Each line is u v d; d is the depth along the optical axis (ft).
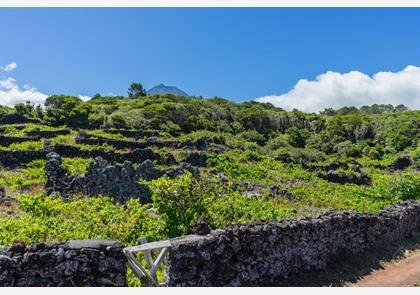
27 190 74.28
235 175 105.91
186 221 44.80
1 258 22.18
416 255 48.88
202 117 214.69
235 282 29.60
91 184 70.79
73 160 102.99
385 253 47.24
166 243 26.81
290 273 35.06
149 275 26.48
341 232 42.75
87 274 24.18
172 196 45.42
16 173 90.99
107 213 50.57
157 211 50.65
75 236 40.88
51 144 123.03
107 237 41.32
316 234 38.83
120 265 25.21
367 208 76.43
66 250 24.03
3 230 43.21
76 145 118.11
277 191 84.17
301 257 36.55
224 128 216.54
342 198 86.69
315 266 37.88
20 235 39.88
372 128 252.21
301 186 96.99
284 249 34.78
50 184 71.97
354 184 115.03
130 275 29.73
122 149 130.72
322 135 240.73
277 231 34.12
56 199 61.26
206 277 27.96
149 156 111.96
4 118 171.53
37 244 23.85
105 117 182.80
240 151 151.12
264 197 76.74
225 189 70.64
